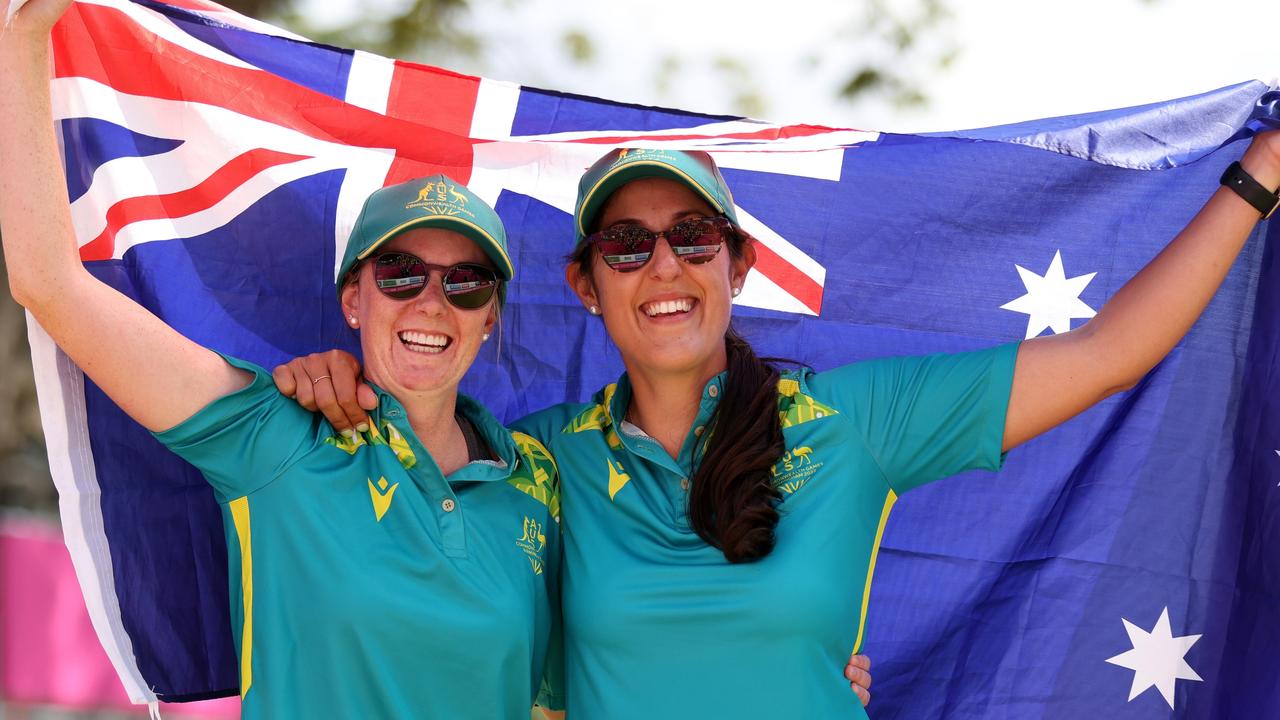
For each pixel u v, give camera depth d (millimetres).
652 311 4668
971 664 5543
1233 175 4539
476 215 4699
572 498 4715
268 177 5320
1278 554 5156
